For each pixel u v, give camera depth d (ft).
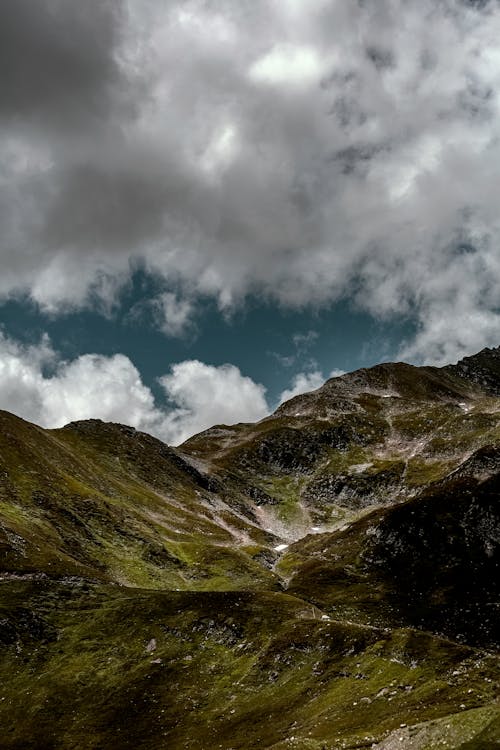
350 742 168.66
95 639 308.81
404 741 151.02
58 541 449.48
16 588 345.72
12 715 254.27
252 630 300.40
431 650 234.79
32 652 298.97
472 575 445.78
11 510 465.06
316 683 242.17
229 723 230.89
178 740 225.35
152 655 294.25
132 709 254.06
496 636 366.02
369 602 436.35
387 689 215.92
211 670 279.49
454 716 151.23
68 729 242.99
